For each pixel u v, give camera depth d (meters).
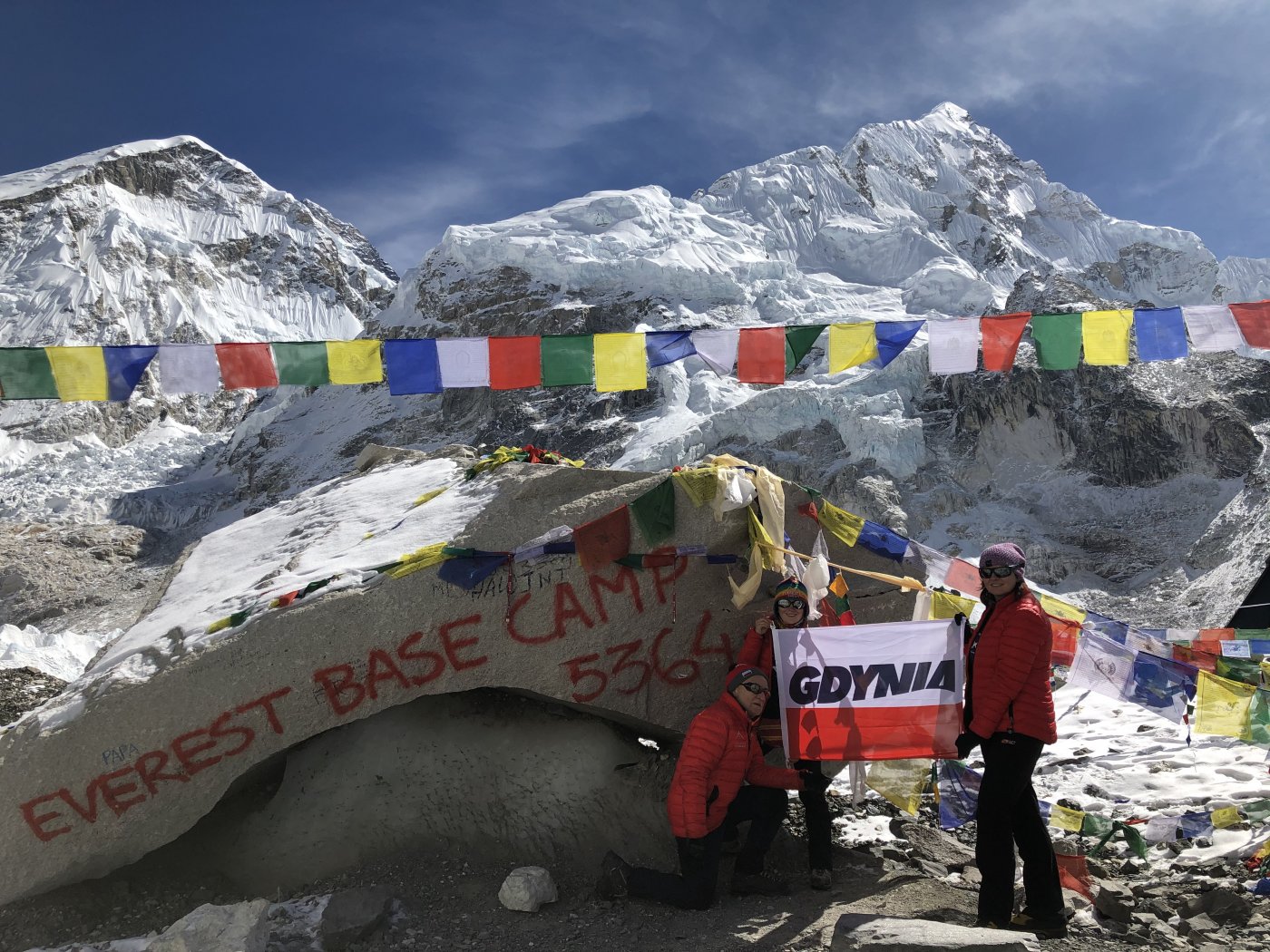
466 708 5.77
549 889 4.79
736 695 4.87
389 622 5.20
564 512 5.49
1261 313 7.09
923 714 4.96
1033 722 4.31
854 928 3.85
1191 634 6.96
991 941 3.66
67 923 4.75
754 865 5.04
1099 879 5.11
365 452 8.57
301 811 5.38
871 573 5.79
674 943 4.30
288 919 4.60
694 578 5.64
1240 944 4.30
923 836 6.00
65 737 4.82
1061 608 6.12
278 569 5.87
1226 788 6.46
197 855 5.36
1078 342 7.04
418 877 5.05
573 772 5.47
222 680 5.01
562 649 5.42
